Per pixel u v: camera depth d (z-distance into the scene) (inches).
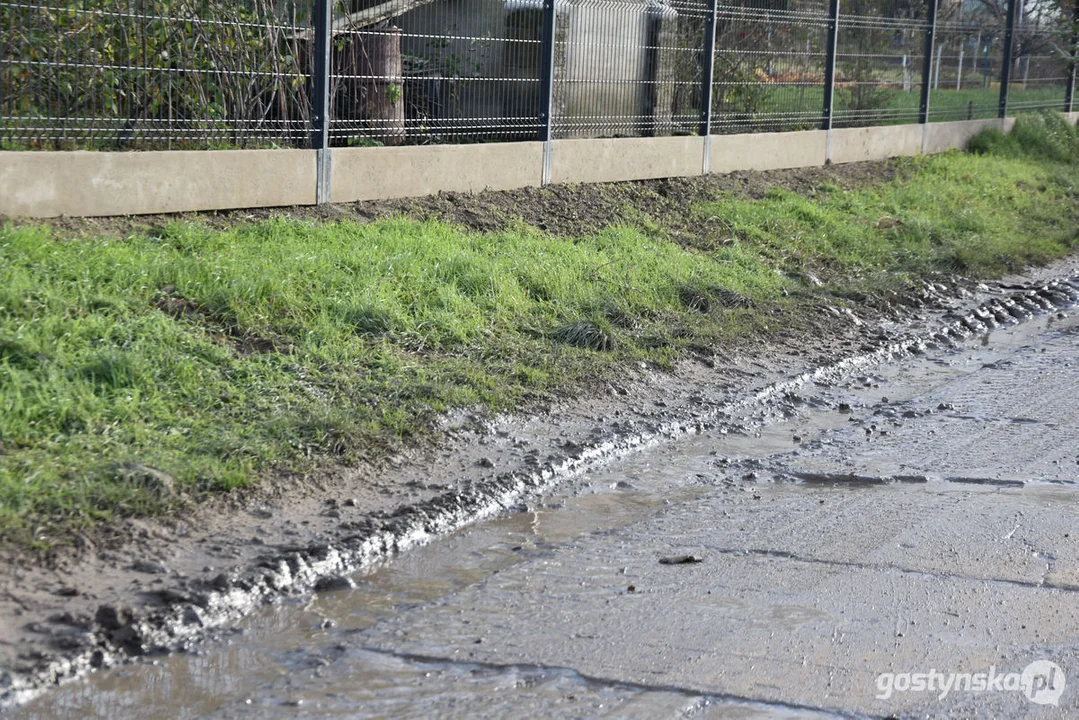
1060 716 146.5
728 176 570.6
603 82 505.0
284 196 382.9
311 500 212.4
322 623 170.9
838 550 202.5
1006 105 863.7
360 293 311.6
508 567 193.8
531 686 153.6
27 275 272.2
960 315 407.5
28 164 317.7
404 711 146.6
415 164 422.3
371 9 414.9
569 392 286.2
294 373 263.6
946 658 161.9
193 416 235.3
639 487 237.5
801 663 160.1
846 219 534.0
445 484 227.0
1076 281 486.6
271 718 144.6
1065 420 288.0
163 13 352.5
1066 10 954.1
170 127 358.3
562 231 432.5
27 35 322.7
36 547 179.6
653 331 339.0
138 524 192.2
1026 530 212.5
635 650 163.6
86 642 157.6
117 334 258.2
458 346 301.1
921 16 737.0
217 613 171.2
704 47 554.6
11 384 226.1
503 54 456.8
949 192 628.7
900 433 277.1
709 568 194.1
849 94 680.4
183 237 329.4
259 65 381.1
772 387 312.3
